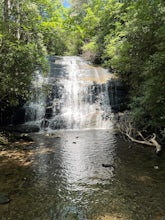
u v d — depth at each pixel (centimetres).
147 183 631
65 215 475
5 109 1451
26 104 1534
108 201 534
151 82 846
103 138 1216
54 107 1606
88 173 714
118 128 1433
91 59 2438
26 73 1106
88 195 566
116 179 663
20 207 506
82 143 1103
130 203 523
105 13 1845
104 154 917
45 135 1299
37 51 1212
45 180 658
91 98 1711
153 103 927
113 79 1827
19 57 1039
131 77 1473
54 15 1268
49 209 499
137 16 1009
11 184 626
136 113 1102
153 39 1068
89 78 1902
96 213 482
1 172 713
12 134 1227
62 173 714
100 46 2188
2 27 1021
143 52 1162
